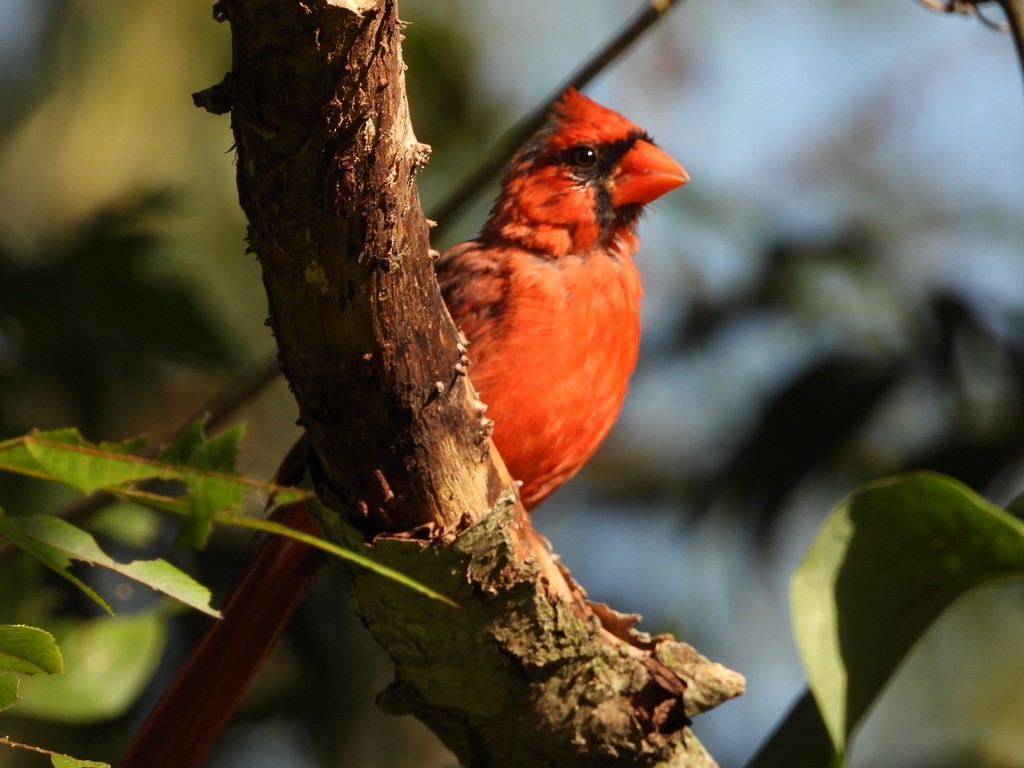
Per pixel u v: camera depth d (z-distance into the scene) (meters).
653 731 5.68
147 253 9.72
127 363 9.59
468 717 5.64
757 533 9.91
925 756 11.23
